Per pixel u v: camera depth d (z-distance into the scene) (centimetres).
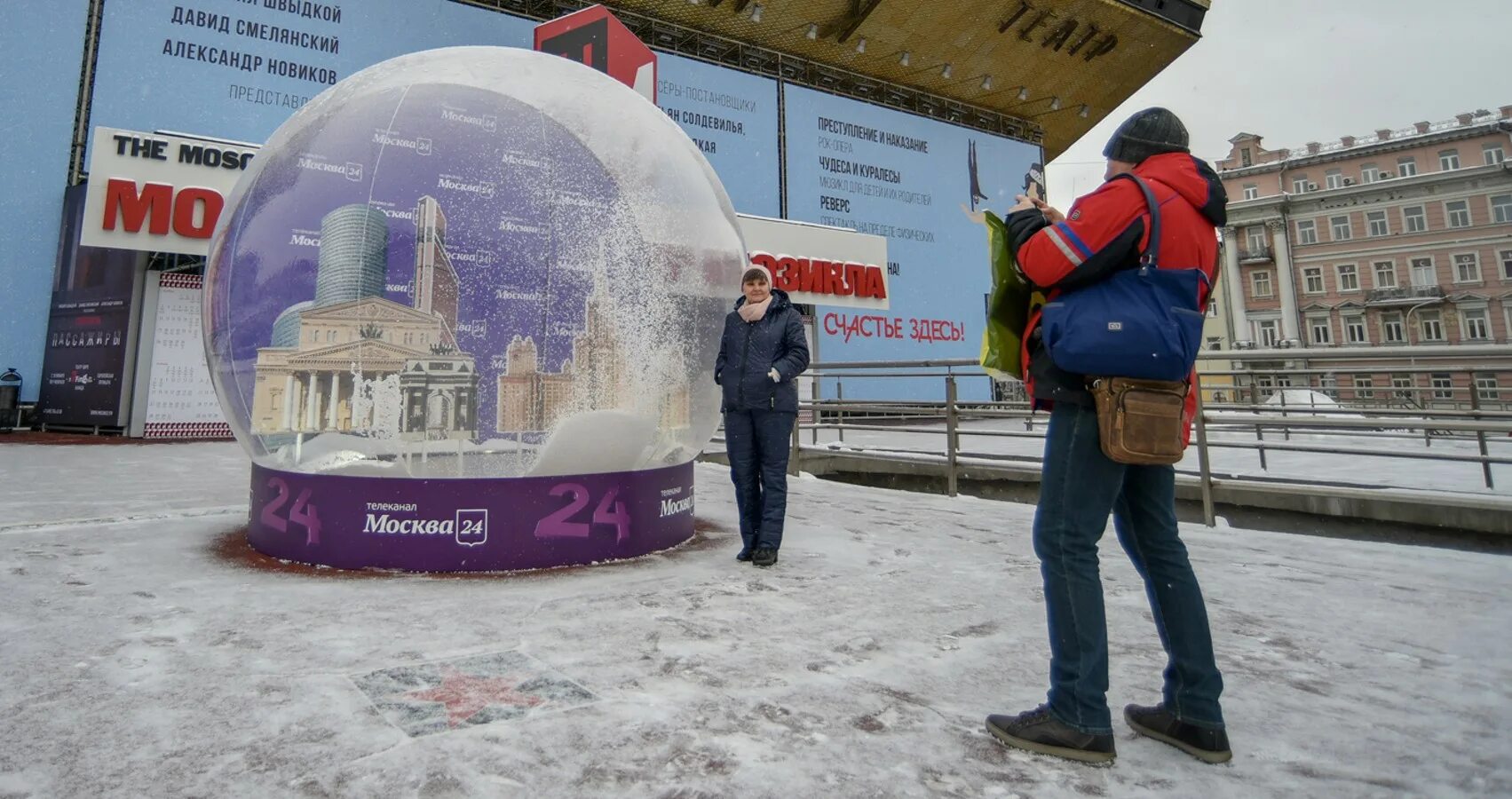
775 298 363
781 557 360
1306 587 309
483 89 339
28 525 413
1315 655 223
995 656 217
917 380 2392
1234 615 267
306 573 311
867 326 2322
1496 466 737
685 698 181
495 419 315
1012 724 161
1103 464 159
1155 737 165
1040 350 170
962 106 2884
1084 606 157
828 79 2575
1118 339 148
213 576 302
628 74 1551
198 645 216
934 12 2456
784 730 164
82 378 1275
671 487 380
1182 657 161
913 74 2681
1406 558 369
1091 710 154
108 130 1116
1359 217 4369
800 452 796
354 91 346
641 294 343
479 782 137
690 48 2283
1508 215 4006
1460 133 4188
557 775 141
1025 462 614
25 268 1307
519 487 321
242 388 328
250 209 337
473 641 223
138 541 374
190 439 1260
